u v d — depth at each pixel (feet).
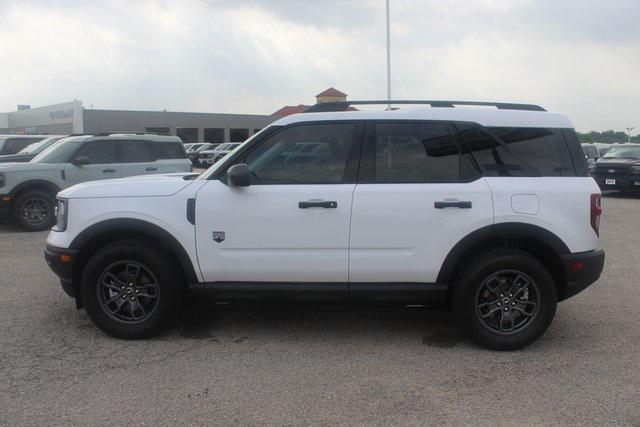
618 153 58.23
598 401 11.61
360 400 11.60
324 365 13.41
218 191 14.38
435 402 11.54
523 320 14.42
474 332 14.26
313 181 14.43
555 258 14.26
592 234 14.34
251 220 14.19
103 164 36.37
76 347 14.39
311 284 14.38
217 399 11.59
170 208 14.37
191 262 14.42
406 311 17.69
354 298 14.43
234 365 13.35
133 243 14.51
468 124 14.58
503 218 13.97
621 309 18.11
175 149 39.99
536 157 14.56
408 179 14.35
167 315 14.75
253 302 14.69
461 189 14.10
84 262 15.19
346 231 14.08
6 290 19.66
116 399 11.56
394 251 14.15
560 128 14.79
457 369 13.23
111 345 14.56
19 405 11.26
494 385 12.36
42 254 26.30
